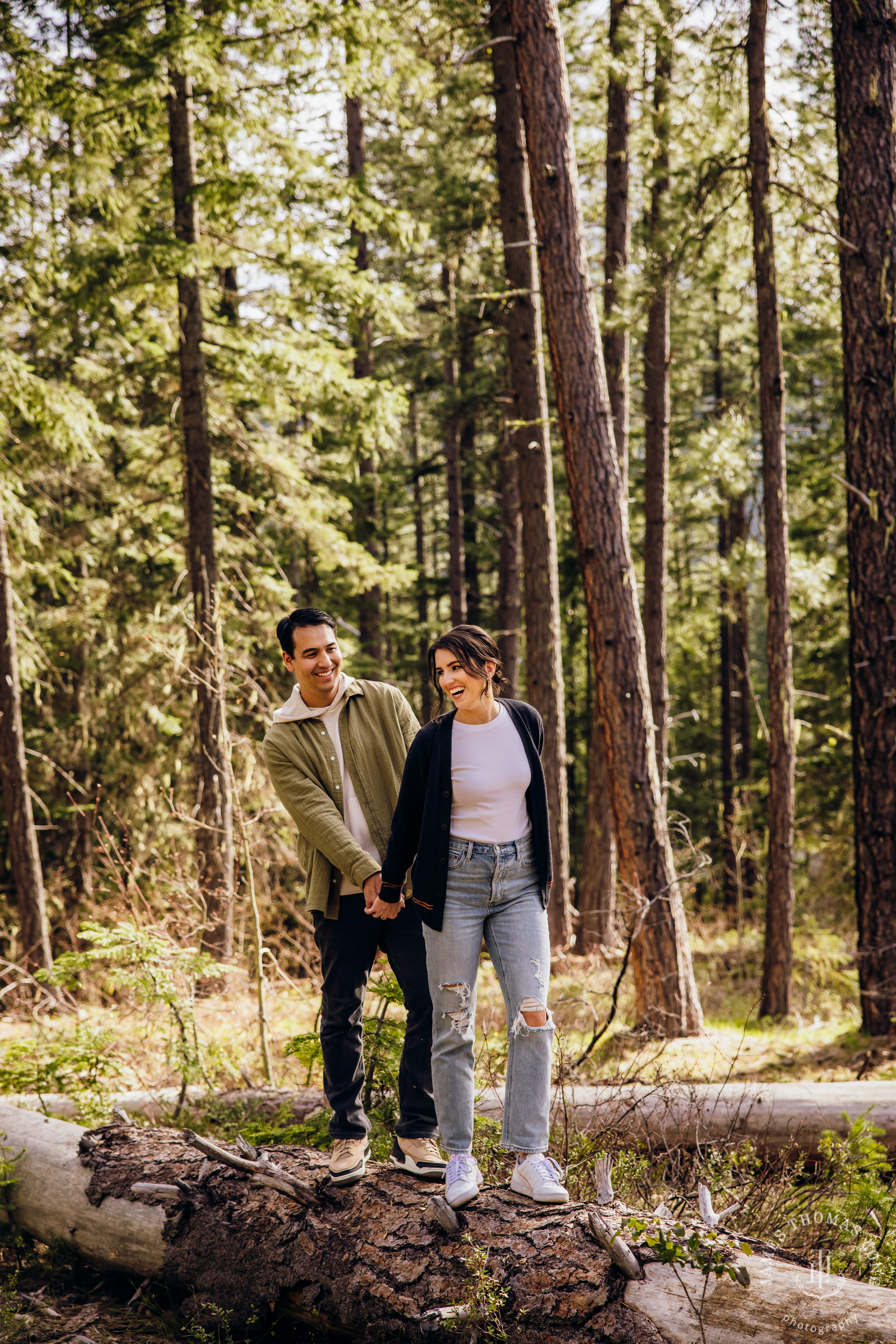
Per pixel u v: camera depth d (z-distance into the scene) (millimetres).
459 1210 2902
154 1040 5773
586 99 13648
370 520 16953
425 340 17109
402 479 18875
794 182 8836
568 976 9969
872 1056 6414
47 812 10922
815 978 9656
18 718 10789
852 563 7488
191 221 10625
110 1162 3639
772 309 8891
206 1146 3330
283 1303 3078
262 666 12594
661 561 13336
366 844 3238
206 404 11047
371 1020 4027
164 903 6715
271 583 12812
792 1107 4625
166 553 13000
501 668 2930
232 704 11109
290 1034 6445
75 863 12867
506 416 14922
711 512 17172
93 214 11344
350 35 9664
